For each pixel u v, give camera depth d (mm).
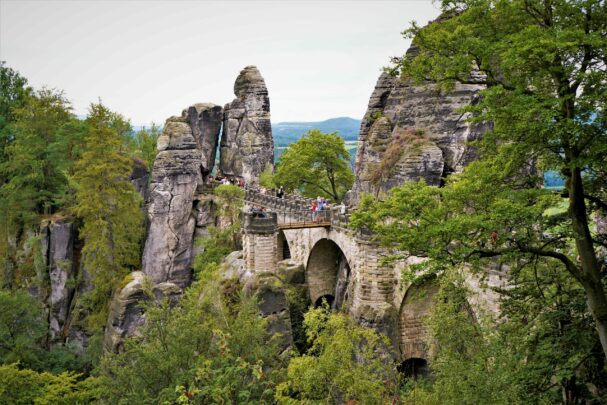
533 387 20094
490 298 29703
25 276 64375
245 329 30891
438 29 21094
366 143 58719
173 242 68812
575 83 17156
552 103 16266
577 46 16109
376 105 64500
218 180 76812
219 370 25453
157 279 68062
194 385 25656
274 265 49594
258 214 49219
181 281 69500
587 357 19391
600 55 16562
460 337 22844
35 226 65875
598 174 19625
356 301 42031
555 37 16078
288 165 73375
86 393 32000
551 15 18484
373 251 40500
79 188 60469
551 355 20125
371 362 27406
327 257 54625
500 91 17531
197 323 31156
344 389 24781
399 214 20453
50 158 67812
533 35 16641
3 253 66250
